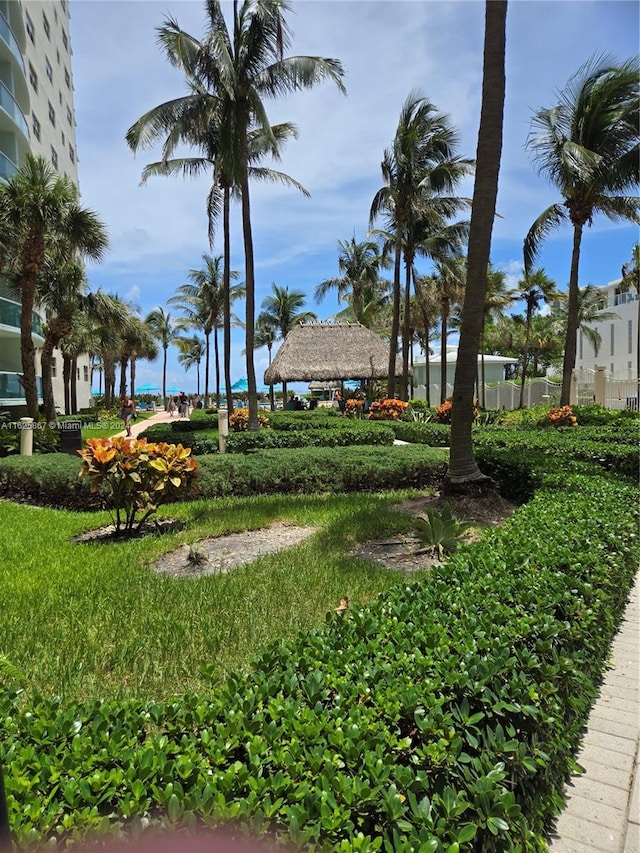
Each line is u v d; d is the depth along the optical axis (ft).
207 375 159.63
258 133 50.60
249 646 10.73
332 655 7.08
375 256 110.93
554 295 109.19
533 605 8.72
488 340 160.35
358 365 85.35
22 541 19.80
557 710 7.18
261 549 18.48
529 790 6.43
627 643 12.27
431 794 5.09
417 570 15.51
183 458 21.79
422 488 29.91
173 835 4.12
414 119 64.54
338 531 19.31
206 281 118.21
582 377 75.66
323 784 4.62
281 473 29.12
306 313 144.15
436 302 97.45
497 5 21.11
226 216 63.00
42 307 79.30
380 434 46.06
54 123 101.86
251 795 4.44
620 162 48.83
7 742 5.35
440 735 5.47
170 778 4.80
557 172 51.62
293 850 4.05
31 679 9.52
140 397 240.73
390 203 71.97
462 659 6.92
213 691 7.61
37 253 54.29
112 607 12.82
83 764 4.93
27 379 56.29
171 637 11.11
